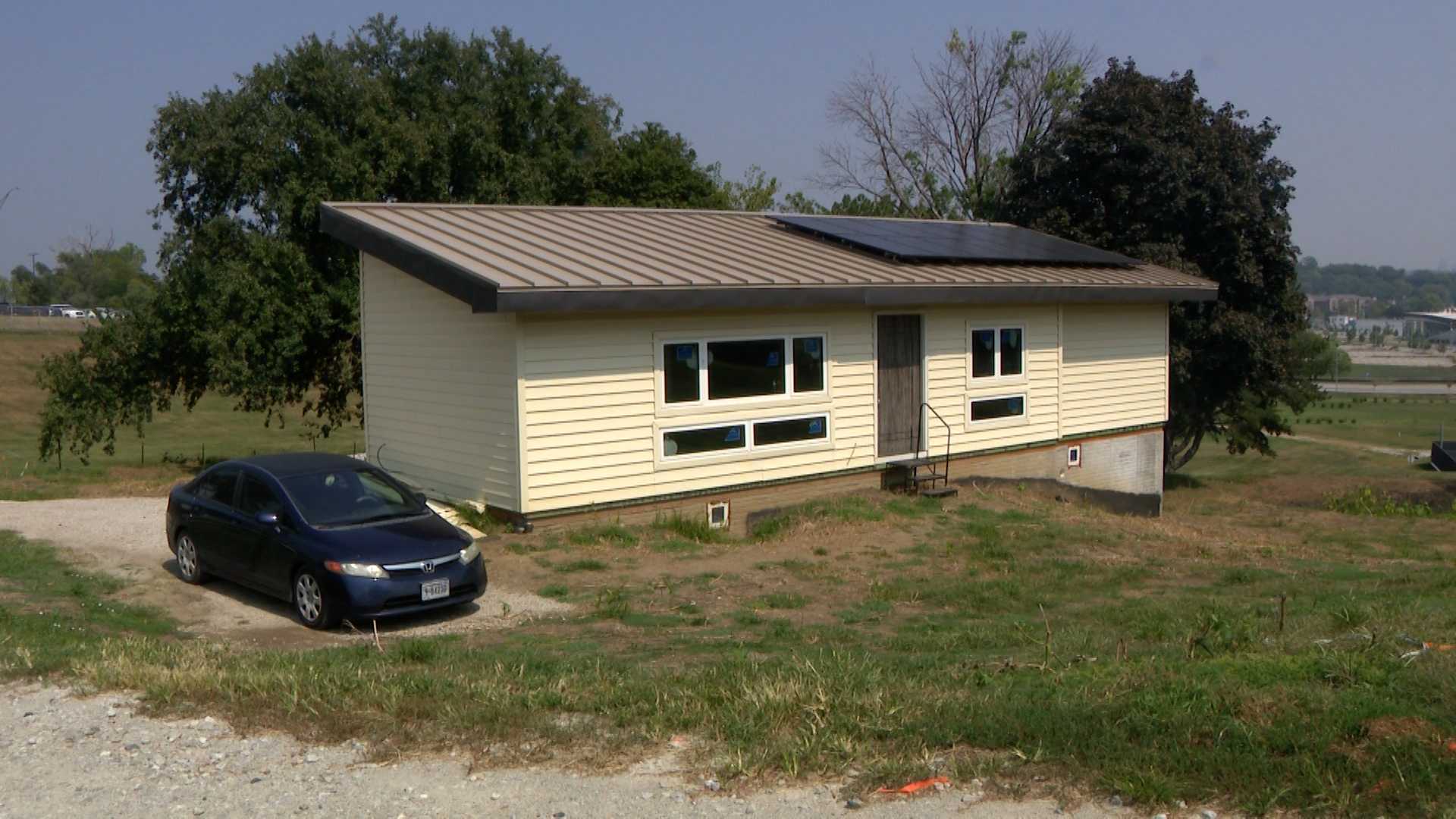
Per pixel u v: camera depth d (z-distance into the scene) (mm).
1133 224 26750
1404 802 4715
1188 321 27219
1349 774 4992
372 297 15312
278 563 10211
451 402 13953
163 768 5734
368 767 5699
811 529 14414
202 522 11180
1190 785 5020
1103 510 18219
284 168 24047
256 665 7676
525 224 16078
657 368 13930
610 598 10656
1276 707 5836
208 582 11594
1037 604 11039
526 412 12828
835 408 15922
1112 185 27078
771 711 6254
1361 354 181000
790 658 8109
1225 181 26719
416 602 9844
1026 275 18203
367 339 15492
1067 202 27922
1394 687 6203
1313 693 6055
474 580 10359
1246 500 27000
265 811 5184
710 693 6723
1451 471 47375
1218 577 12656
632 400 13727
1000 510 16141
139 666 7461
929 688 6727
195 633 9703
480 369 13398
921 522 15094
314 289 23562
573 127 30078
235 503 10930
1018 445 18688
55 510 15461
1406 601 10445
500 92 28297
